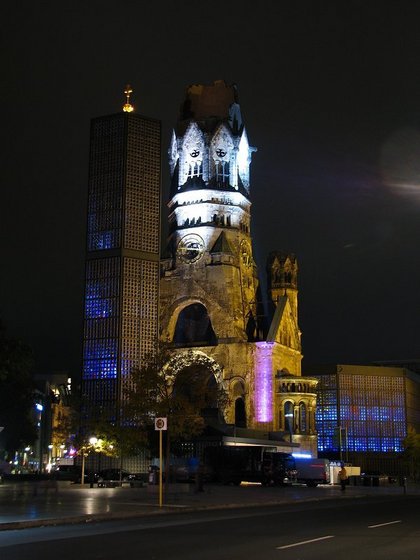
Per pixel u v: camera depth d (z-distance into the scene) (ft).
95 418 327.47
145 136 404.77
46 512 137.18
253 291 494.59
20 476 363.97
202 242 482.28
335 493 254.88
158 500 182.19
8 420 397.39
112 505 161.38
